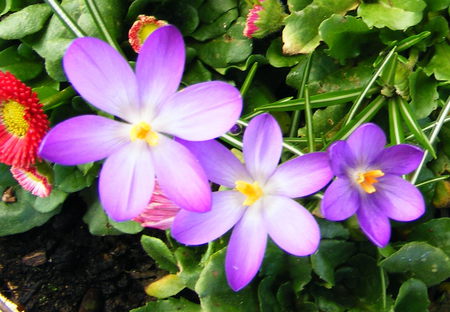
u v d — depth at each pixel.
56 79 0.30
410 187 0.22
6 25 0.31
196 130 0.20
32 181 0.30
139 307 0.31
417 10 0.28
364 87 0.26
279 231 0.21
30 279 0.34
